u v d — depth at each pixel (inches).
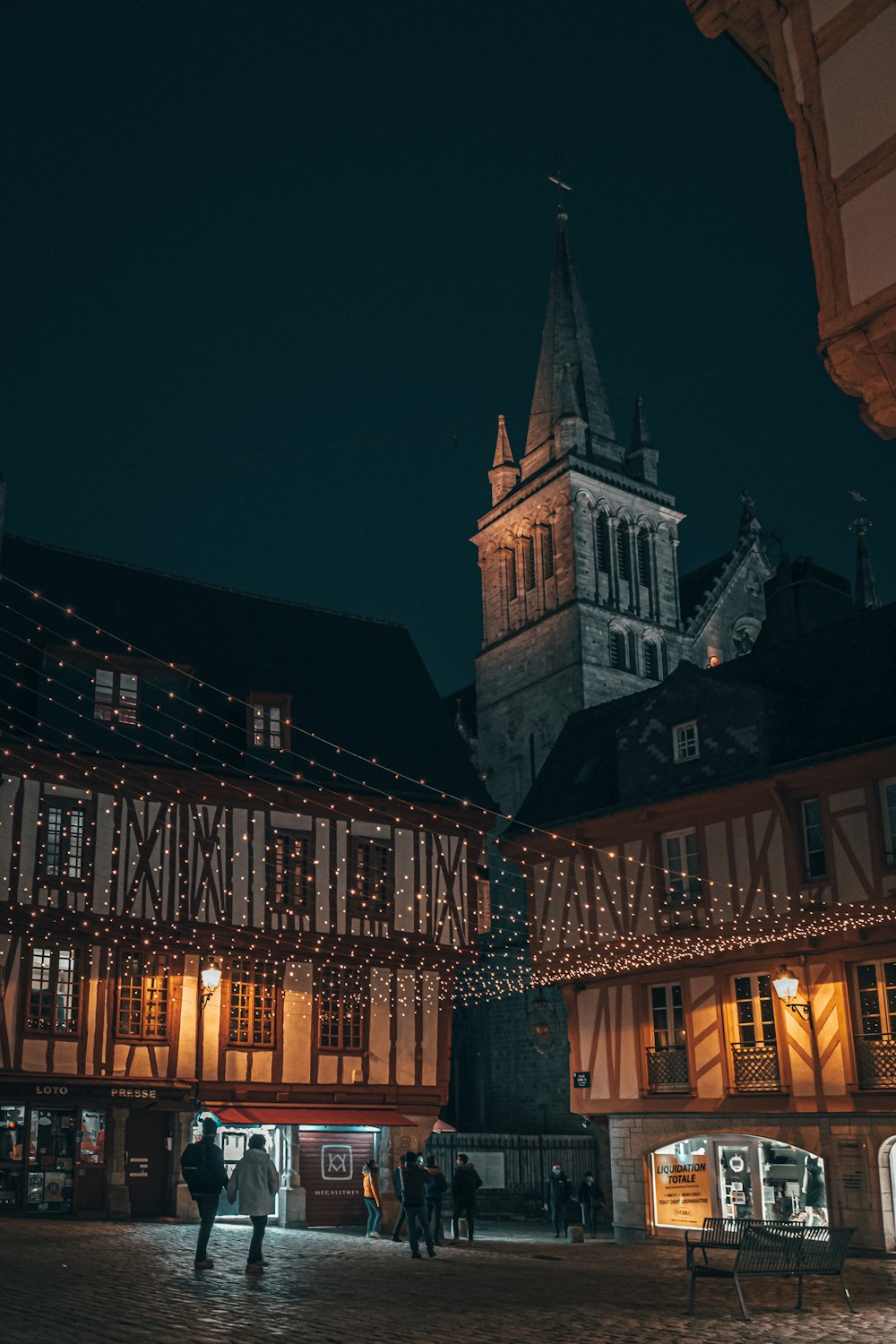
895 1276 606.5
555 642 1883.6
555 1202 957.8
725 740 877.2
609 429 2087.8
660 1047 879.1
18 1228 706.8
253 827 958.4
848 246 267.9
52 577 1020.5
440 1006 1005.8
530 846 1008.2
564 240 2218.3
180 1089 882.1
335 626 1183.6
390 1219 931.3
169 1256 565.0
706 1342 366.6
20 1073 824.3
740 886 842.8
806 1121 782.5
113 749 930.7
